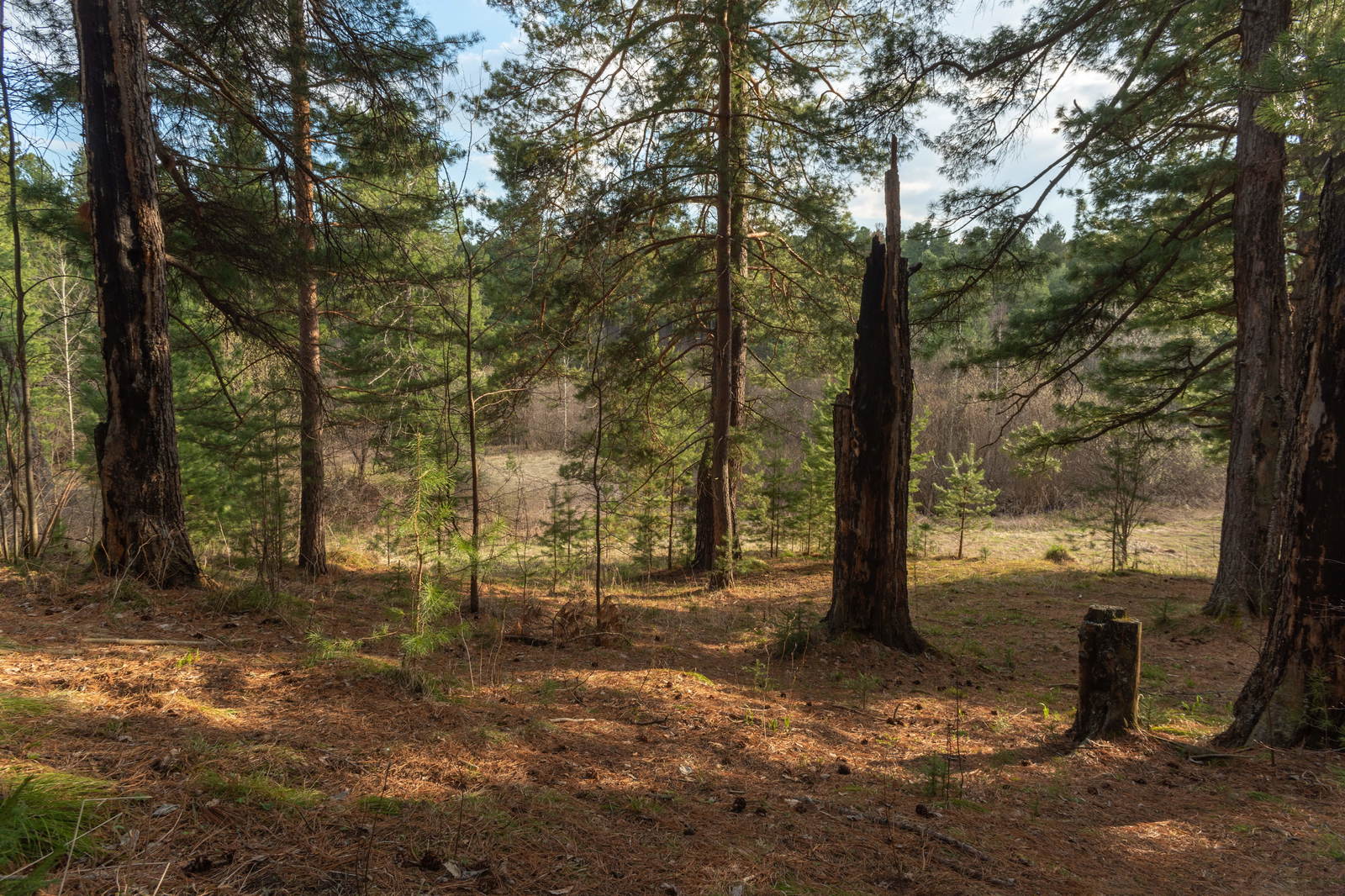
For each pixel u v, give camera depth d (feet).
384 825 8.55
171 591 20.38
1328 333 13.85
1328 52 15.64
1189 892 9.29
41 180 30.73
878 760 14.37
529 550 41.60
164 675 13.21
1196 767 14.05
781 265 45.96
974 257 35.91
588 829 9.35
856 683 20.76
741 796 11.48
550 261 39.63
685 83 35.73
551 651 21.50
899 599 24.45
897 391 23.81
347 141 33.32
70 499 42.83
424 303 37.73
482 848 8.34
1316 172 29.91
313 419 35.45
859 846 9.82
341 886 7.16
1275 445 30.22
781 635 24.21
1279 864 10.11
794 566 49.24
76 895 6.29
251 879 7.05
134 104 20.97
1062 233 41.45
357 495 47.60
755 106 42.09
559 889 7.78
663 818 10.10
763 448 54.80
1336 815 11.66
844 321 40.16
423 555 15.47
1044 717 18.34
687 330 44.65
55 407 59.93
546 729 13.25
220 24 27.43
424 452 16.03
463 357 39.52
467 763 10.90
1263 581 29.99
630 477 47.85
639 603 34.60
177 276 28.73
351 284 33.50
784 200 38.50
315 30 30.25
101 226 20.67
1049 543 63.00
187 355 40.86
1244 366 30.81
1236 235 30.96
